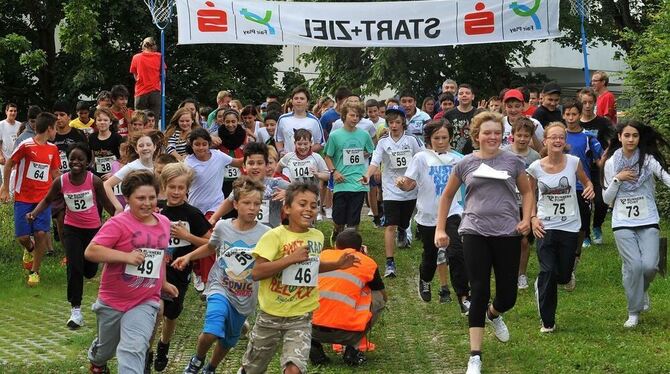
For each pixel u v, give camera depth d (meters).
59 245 13.98
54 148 11.75
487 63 26.23
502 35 14.79
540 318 8.88
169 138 11.66
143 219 6.48
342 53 26.70
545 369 7.41
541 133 11.37
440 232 7.40
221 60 31.97
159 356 7.66
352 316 7.63
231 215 9.85
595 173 12.66
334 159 12.07
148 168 9.65
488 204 7.26
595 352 7.77
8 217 13.82
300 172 11.59
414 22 14.84
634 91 14.05
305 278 6.44
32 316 10.12
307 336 6.41
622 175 8.52
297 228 6.51
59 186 9.44
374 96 27.19
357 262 6.73
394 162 11.47
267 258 6.39
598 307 9.54
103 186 9.51
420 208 9.84
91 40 24.42
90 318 9.98
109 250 6.29
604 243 13.27
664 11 14.32
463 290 9.47
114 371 7.66
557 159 8.72
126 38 29.38
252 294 7.03
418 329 9.10
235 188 7.04
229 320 6.99
